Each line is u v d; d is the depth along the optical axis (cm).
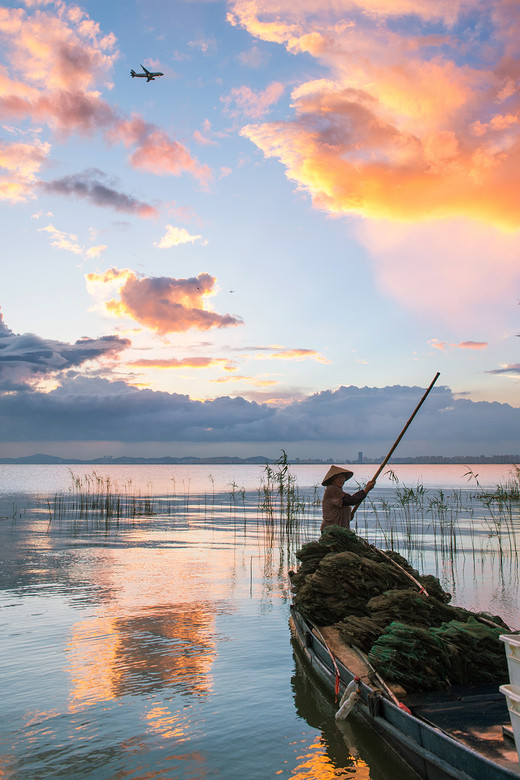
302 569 1030
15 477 14938
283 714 757
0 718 744
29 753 650
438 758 518
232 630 1148
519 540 2531
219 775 600
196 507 4666
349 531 1068
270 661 968
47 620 1220
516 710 436
